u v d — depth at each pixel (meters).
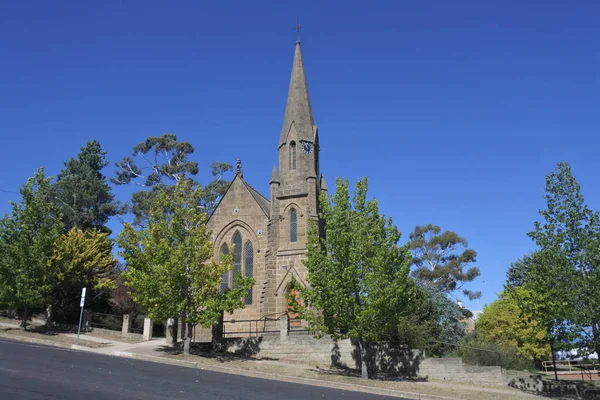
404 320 33.31
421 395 22.31
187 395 16.72
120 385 17.38
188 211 30.03
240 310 38.38
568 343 22.98
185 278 28.36
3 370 18.05
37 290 33.50
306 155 40.75
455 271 63.88
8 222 34.59
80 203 57.22
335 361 30.03
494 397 23.03
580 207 23.94
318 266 26.80
